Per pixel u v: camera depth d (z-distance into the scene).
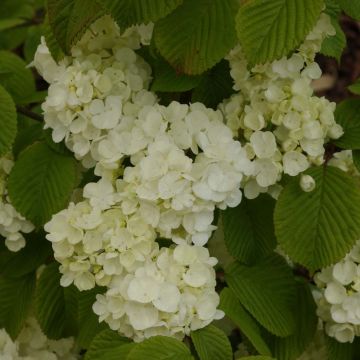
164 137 0.76
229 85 0.82
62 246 0.76
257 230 0.81
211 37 0.75
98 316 0.81
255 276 0.81
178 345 0.72
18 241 0.84
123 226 0.75
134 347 0.72
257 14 0.72
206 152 0.76
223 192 0.75
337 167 0.80
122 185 0.76
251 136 0.77
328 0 0.81
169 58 0.76
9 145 0.79
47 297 0.85
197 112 0.77
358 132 0.79
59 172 0.81
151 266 0.74
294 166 0.78
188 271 0.74
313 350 0.87
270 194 0.82
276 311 0.81
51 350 0.88
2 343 0.83
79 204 0.76
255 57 0.73
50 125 0.79
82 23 0.74
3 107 0.79
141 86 0.80
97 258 0.75
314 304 0.83
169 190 0.74
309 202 0.78
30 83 0.90
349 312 0.79
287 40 0.72
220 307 0.78
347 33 1.44
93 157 0.79
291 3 0.72
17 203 0.81
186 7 0.75
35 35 1.00
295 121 0.77
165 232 0.75
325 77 1.36
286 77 0.78
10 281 0.86
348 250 0.77
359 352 0.83
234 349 0.94
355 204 0.78
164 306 0.73
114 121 0.78
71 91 0.78
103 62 0.80
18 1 1.05
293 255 0.78
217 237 0.88
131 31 0.80
